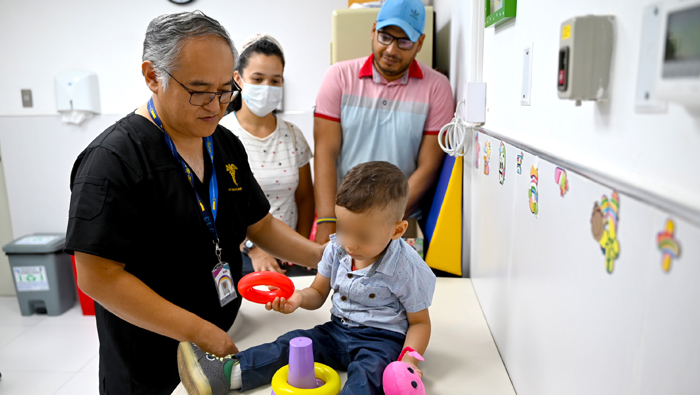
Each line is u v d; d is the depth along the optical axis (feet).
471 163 4.91
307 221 6.67
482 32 4.54
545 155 2.50
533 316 2.76
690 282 1.30
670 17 1.38
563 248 2.29
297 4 9.62
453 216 5.11
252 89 5.64
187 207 3.42
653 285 1.49
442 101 5.90
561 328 2.32
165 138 3.42
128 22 9.68
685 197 1.37
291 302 3.46
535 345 2.73
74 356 8.09
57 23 9.68
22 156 10.16
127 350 3.53
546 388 2.55
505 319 3.38
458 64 5.85
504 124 3.68
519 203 3.05
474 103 4.42
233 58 3.27
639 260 1.58
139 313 3.11
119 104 9.96
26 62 9.83
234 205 3.89
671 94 1.36
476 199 4.66
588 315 2.01
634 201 1.60
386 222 2.98
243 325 3.92
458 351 3.52
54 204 10.34
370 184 2.93
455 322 3.99
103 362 3.65
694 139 1.33
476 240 4.64
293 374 2.80
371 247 3.02
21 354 8.16
